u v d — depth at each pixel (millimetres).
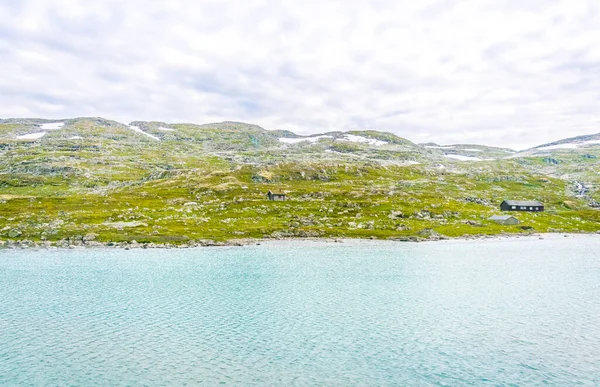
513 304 61500
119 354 42969
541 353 42781
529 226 170500
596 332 48906
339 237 143875
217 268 90312
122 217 153625
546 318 54406
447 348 44312
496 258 105438
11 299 64375
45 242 123438
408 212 180125
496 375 37875
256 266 92750
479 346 44812
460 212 186500
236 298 65125
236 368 39531
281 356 42406
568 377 37406
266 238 139250
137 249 117312
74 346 45156
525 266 93688
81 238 127312
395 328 50875
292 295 67062
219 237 134625
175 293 68188
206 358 41875
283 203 191125
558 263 97750
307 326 51719
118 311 58062
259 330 50219
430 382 36562
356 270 88438
